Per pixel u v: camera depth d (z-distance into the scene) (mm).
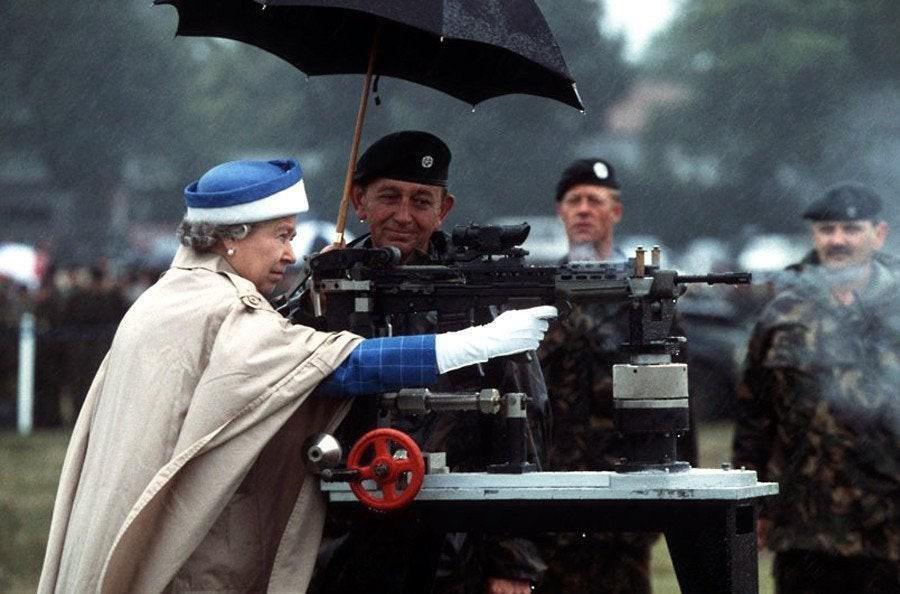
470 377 18812
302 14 20828
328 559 18344
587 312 24438
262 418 16531
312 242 34031
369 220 19828
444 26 17797
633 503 16703
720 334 65500
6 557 38125
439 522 17250
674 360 24094
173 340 16844
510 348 16734
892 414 24109
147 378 16719
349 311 17641
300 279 19359
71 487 17391
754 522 17281
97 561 16406
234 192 17344
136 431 16578
